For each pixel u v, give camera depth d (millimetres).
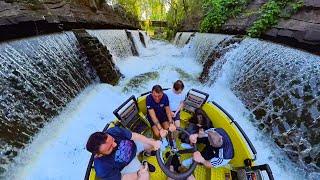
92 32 9531
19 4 6930
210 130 3787
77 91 7137
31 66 5922
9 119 4816
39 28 7172
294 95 5465
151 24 23109
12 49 5605
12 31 6102
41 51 6461
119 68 9867
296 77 5605
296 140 4969
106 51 8820
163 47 16406
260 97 6363
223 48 8648
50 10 8242
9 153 4434
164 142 3707
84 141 5469
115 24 14117
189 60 11656
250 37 8039
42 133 5320
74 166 4805
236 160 3986
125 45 12781
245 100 6773
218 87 7883
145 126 4805
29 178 4344
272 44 6844
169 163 3471
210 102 4844
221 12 10672
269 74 6395
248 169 3549
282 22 7266
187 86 8289
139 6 21516
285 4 7594
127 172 3209
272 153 5180
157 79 8828
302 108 5164
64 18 8602
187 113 5047
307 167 4566
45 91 5969
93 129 5906
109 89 7867
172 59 12062
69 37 8023
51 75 6410
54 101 6105
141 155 3967
